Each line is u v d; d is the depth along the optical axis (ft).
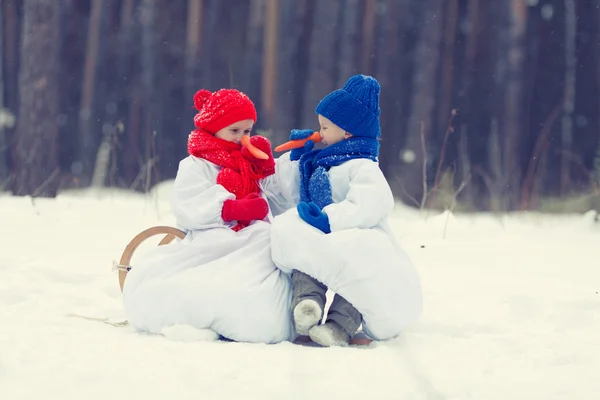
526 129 108.06
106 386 15.16
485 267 35.58
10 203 53.98
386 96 108.58
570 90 114.21
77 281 28.55
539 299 26.68
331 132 23.17
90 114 112.78
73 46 121.80
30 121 64.18
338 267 20.33
